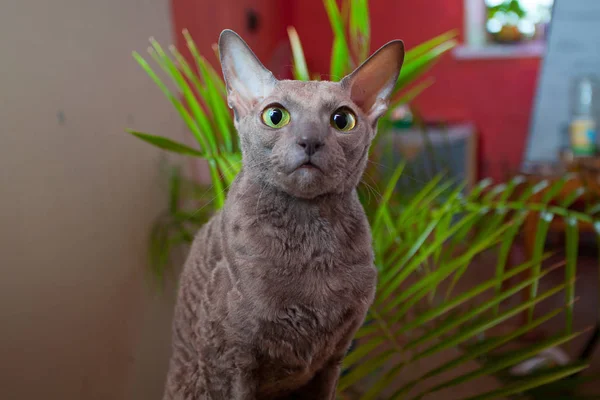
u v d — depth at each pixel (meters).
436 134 1.50
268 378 0.44
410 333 0.94
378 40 1.78
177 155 0.86
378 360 0.58
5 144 0.53
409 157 1.22
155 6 0.81
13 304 0.53
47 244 0.58
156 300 0.80
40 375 0.57
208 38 1.05
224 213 0.45
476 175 1.74
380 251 0.63
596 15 1.51
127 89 0.73
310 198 0.41
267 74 0.45
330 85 0.43
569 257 0.57
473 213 0.65
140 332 0.76
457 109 1.77
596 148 1.43
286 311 0.41
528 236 1.16
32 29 0.56
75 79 0.63
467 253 0.59
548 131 1.64
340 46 0.64
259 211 0.42
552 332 1.11
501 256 0.59
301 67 0.65
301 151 0.39
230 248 0.42
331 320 0.42
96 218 0.66
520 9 1.70
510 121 1.73
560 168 1.33
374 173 0.70
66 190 0.61
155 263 0.79
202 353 0.44
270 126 0.41
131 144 0.73
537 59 1.67
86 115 0.65
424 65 0.64
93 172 0.66
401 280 0.60
